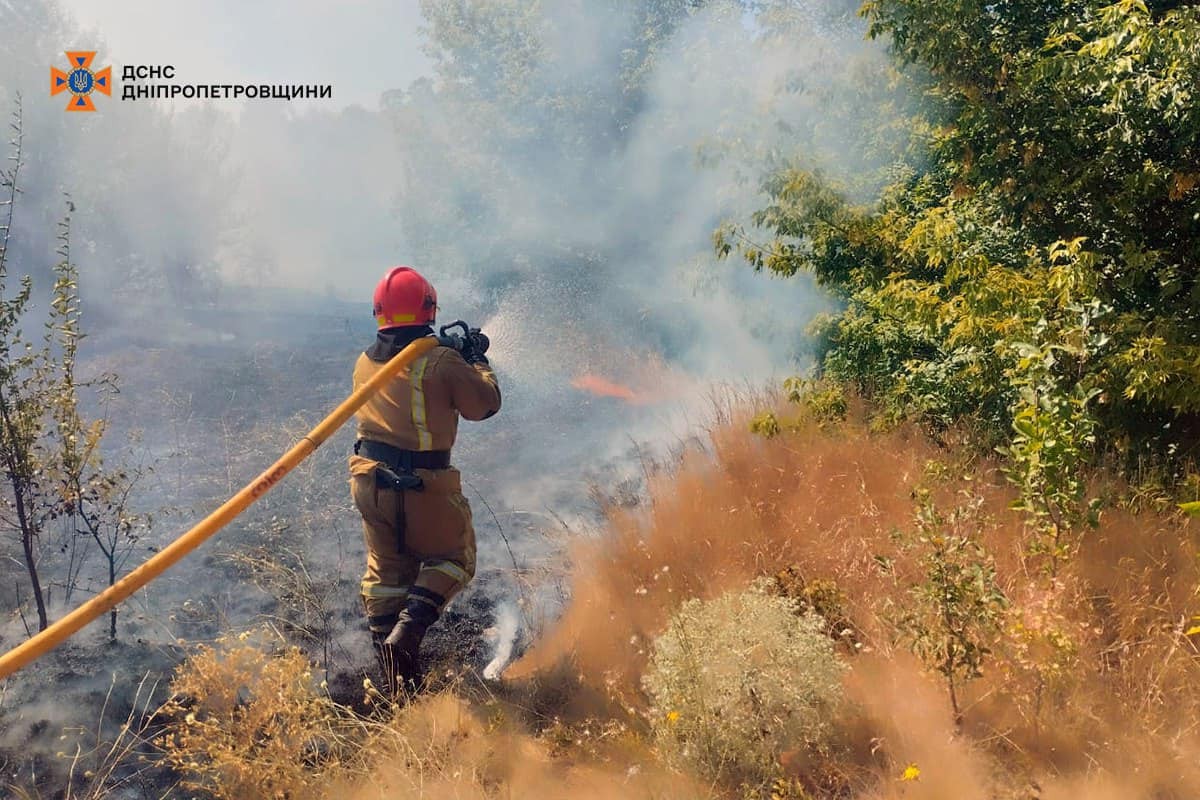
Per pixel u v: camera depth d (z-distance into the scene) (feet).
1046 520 11.20
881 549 13.17
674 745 9.86
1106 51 13.52
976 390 15.62
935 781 9.06
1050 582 10.67
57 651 12.59
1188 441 13.99
